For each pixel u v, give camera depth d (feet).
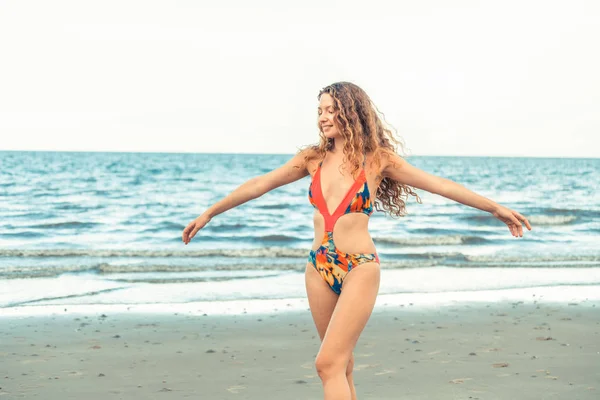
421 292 34.04
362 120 11.63
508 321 26.02
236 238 63.00
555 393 16.10
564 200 106.01
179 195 105.40
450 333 23.66
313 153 12.05
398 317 26.84
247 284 36.96
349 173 11.46
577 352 20.66
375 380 17.33
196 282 37.76
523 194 116.47
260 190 12.17
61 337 23.16
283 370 18.69
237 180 136.77
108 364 19.38
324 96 11.71
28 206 84.33
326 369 10.61
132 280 38.37
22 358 20.07
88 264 45.73
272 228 70.74
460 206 86.69
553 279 39.09
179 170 157.07
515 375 17.83
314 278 11.53
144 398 15.89
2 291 34.47
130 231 67.21
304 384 17.16
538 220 77.71
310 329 24.73
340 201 11.34
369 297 10.99
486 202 11.14
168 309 29.17
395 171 11.71
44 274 40.78
